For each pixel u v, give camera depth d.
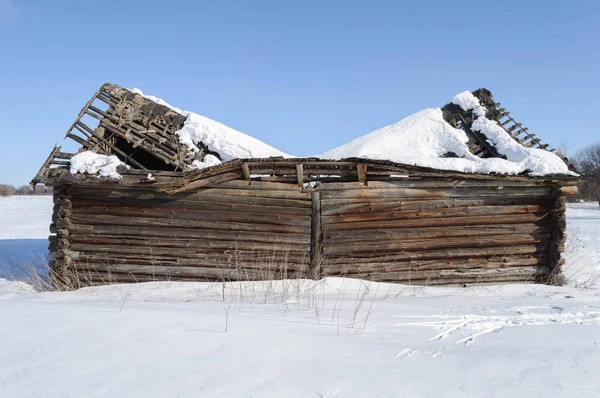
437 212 10.23
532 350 4.93
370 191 10.10
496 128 11.60
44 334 5.02
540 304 7.64
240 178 9.93
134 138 10.47
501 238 10.38
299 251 9.97
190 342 4.83
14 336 4.95
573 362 4.53
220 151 10.77
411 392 3.75
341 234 10.04
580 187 45.72
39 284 9.59
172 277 9.80
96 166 9.27
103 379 3.89
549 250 10.55
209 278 9.80
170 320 5.60
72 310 6.09
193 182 9.62
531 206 10.48
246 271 9.62
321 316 6.30
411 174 10.02
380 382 3.94
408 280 10.13
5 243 19.02
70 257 9.64
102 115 10.66
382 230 10.12
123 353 4.49
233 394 3.63
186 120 11.27
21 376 3.94
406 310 6.86
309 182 10.20
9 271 11.42
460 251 10.27
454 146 11.42
